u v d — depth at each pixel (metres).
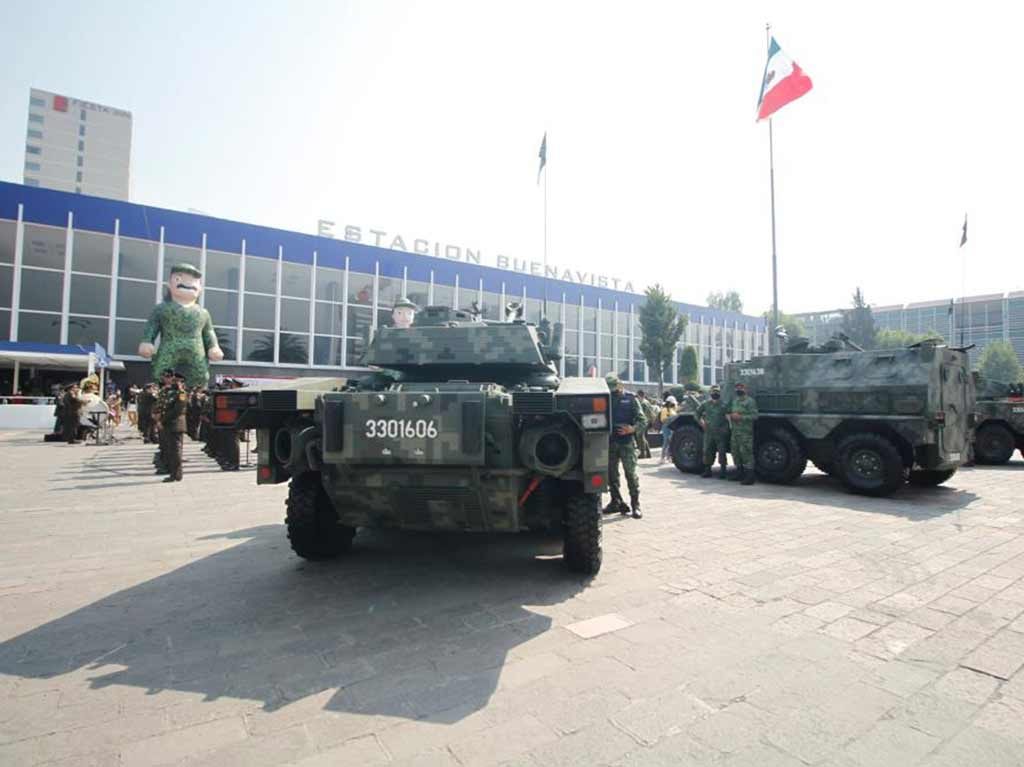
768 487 9.86
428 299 32.91
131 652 3.28
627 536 6.18
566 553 4.69
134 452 14.33
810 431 9.57
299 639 3.47
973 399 9.79
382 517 4.61
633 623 3.74
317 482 4.91
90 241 25.31
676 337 34.41
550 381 6.05
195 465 12.38
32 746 2.36
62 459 12.80
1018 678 3.03
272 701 2.74
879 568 5.01
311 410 4.75
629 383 40.66
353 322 30.70
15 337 23.98
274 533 6.11
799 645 3.42
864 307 56.28
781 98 18.73
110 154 107.88
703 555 5.41
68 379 26.28
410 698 2.77
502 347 5.86
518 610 3.97
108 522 6.59
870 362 9.34
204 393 13.16
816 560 5.25
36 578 4.60
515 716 2.62
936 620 3.83
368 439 4.14
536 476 4.37
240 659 3.19
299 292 29.36
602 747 2.38
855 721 2.60
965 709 2.72
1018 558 5.36
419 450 4.07
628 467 7.24
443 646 3.38
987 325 66.31
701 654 3.29
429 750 2.34
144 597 4.18
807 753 2.35
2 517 6.85
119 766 2.22
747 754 2.34
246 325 28.00
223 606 4.01
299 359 29.22
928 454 8.81
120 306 25.80
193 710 2.65
